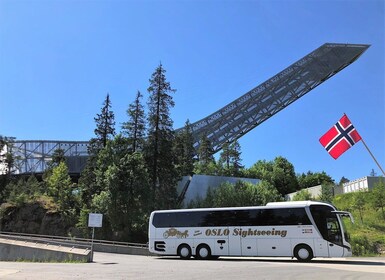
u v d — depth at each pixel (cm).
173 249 3158
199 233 3103
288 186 11338
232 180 6969
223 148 9862
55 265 2333
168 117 6262
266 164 12175
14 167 10200
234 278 1529
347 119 2636
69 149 10462
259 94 11000
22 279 1428
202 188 6706
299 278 1544
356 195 6275
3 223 6656
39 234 6325
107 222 5462
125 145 6188
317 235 2750
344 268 2091
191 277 1566
